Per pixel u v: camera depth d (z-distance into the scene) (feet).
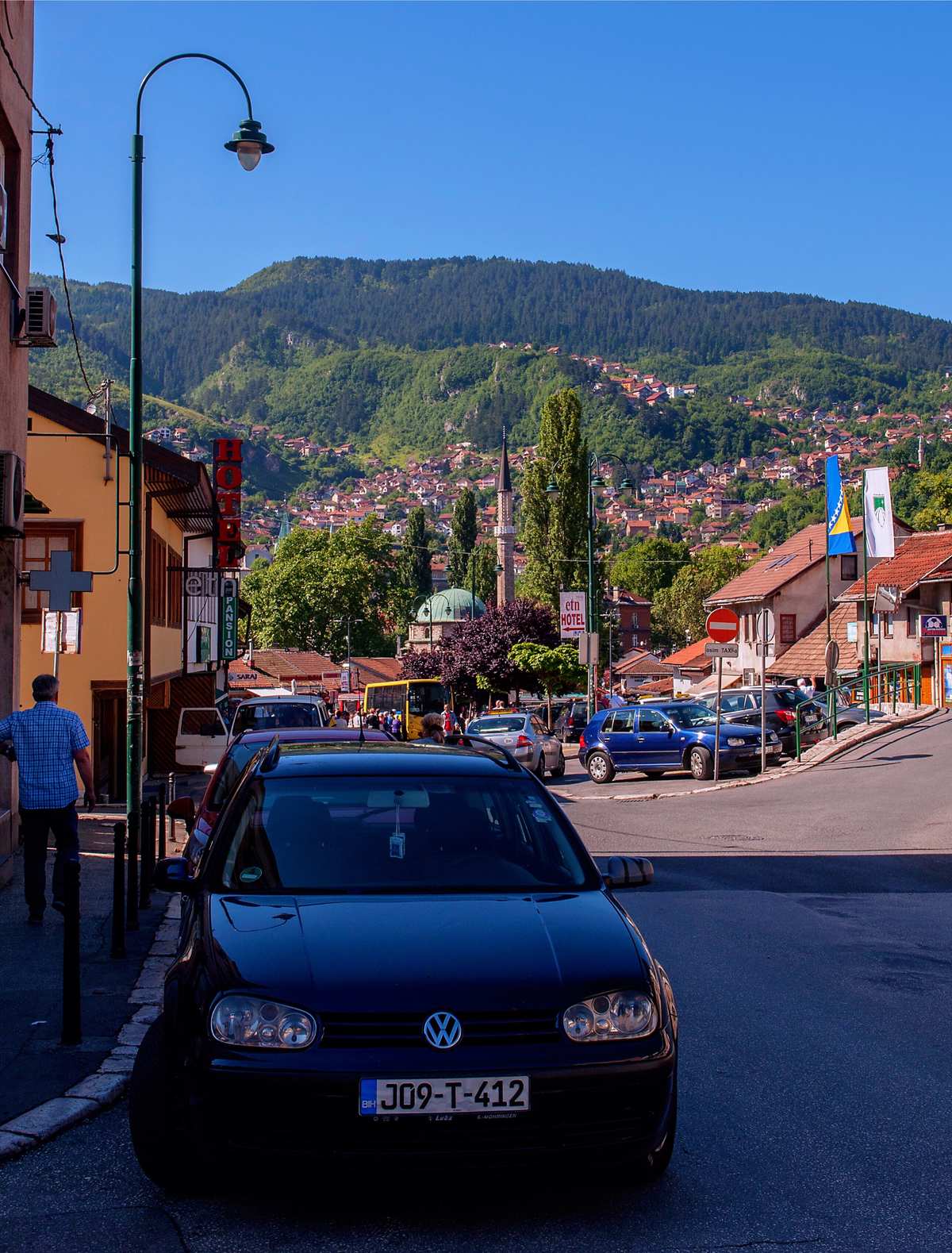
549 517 232.94
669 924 35.78
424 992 15.10
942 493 245.86
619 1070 14.99
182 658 103.71
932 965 30.07
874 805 66.80
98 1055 21.68
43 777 32.83
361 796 19.84
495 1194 15.90
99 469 78.79
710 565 556.51
